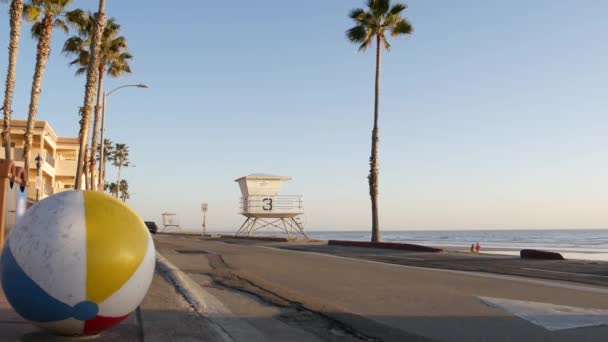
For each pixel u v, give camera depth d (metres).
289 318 7.16
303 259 17.38
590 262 17.08
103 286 4.73
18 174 13.67
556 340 6.00
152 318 6.67
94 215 4.88
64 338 5.28
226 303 8.23
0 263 4.89
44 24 26.56
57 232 4.68
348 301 8.56
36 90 26.17
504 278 12.00
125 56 36.44
